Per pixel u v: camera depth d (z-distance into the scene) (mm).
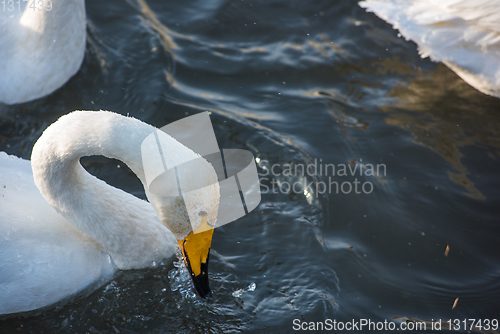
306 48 13188
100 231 8195
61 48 11141
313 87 12273
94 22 13172
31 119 10938
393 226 9453
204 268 7168
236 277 8539
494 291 8469
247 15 13875
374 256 8953
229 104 11742
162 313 8023
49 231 8180
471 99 12117
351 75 12625
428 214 9695
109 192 8367
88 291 8273
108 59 12258
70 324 7875
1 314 7938
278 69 12617
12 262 7738
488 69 11344
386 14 11680
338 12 14141
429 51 11523
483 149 10969
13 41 10922
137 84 11867
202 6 13977
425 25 11453
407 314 8062
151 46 12719
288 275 8594
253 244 9117
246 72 12500
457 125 11492
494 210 9789
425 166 10555
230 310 8047
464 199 9961
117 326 7840
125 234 8297
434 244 9188
